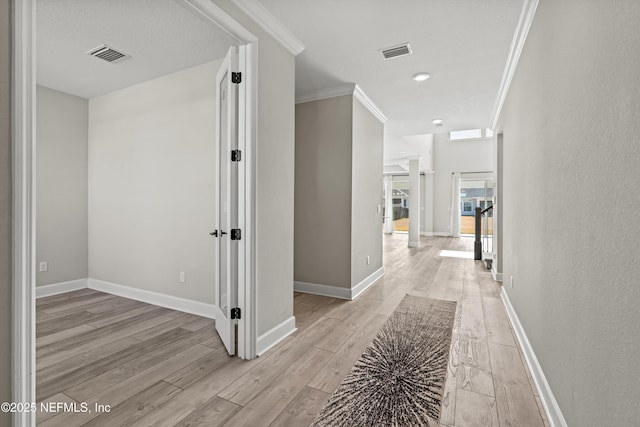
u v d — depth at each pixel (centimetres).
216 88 281
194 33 257
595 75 118
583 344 128
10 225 102
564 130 153
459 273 521
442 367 216
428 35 262
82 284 411
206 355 232
